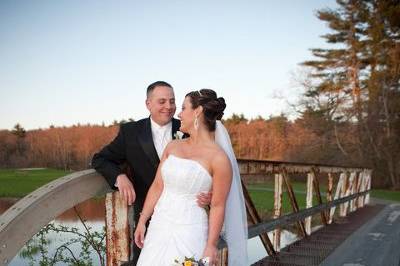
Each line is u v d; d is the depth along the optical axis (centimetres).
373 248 640
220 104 256
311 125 3562
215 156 246
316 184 737
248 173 447
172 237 242
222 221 246
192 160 246
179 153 254
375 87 3100
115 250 246
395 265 541
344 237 714
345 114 3316
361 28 3353
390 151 2892
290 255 550
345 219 966
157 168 270
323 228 804
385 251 622
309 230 697
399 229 841
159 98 275
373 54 3195
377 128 3022
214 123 258
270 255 523
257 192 2214
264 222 470
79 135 6444
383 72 3058
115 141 270
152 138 272
